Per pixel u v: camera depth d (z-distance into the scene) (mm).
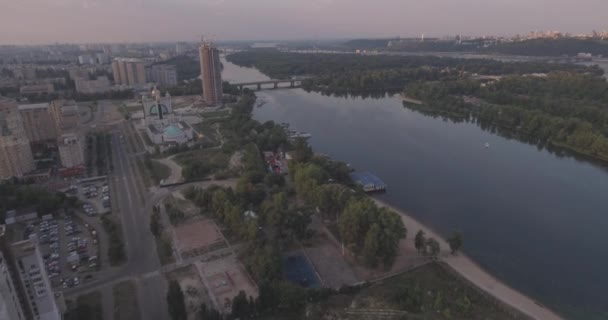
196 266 185125
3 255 117625
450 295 165375
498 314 156000
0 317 99750
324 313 151000
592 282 179875
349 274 179375
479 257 197625
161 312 154875
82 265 186750
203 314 143375
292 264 185500
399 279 175875
